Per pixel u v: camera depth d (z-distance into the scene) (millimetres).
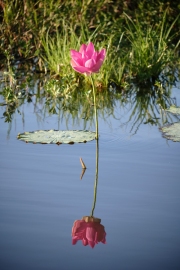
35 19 8125
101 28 8234
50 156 4867
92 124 5754
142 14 8883
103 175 4535
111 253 3479
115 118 5961
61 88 6723
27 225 3748
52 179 4430
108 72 7105
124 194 4223
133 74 7453
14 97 6539
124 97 6793
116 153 4977
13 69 7184
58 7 8359
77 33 8289
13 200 4066
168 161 4816
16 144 5109
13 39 8055
